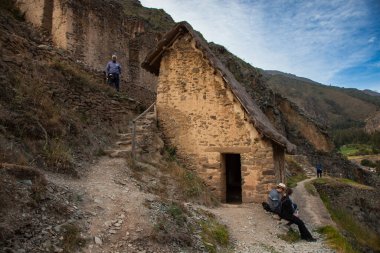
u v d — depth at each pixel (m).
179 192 8.55
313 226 9.78
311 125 39.47
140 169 8.66
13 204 4.50
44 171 6.41
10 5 15.47
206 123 11.21
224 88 11.14
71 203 5.49
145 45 21.41
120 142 9.71
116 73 13.04
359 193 23.22
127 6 38.16
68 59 11.87
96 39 16.39
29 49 9.82
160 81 12.05
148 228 5.42
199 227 6.36
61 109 8.80
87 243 4.71
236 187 13.63
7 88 7.44
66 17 14.53
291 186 18.98
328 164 37.66
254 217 8.65
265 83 38.41
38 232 4.39
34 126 7.18
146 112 11.52
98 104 10.52
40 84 8.71
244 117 10.71
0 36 8.71
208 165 10.96
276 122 35.38
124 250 4.82
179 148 11.40
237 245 6.52
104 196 6.25
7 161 5.74
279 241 7.26
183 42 11.96
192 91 11.57
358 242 15.18
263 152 10.34
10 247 3.92
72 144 8.08
